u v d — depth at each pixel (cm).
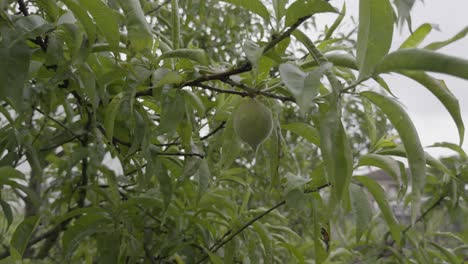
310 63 90
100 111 131
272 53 83
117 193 140
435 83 75
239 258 175
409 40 84
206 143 185
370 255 194
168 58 99
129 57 92
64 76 108
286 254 214
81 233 130
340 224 186
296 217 241
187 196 144
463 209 186
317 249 115
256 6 83
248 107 86
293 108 250
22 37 80
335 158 66
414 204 75
